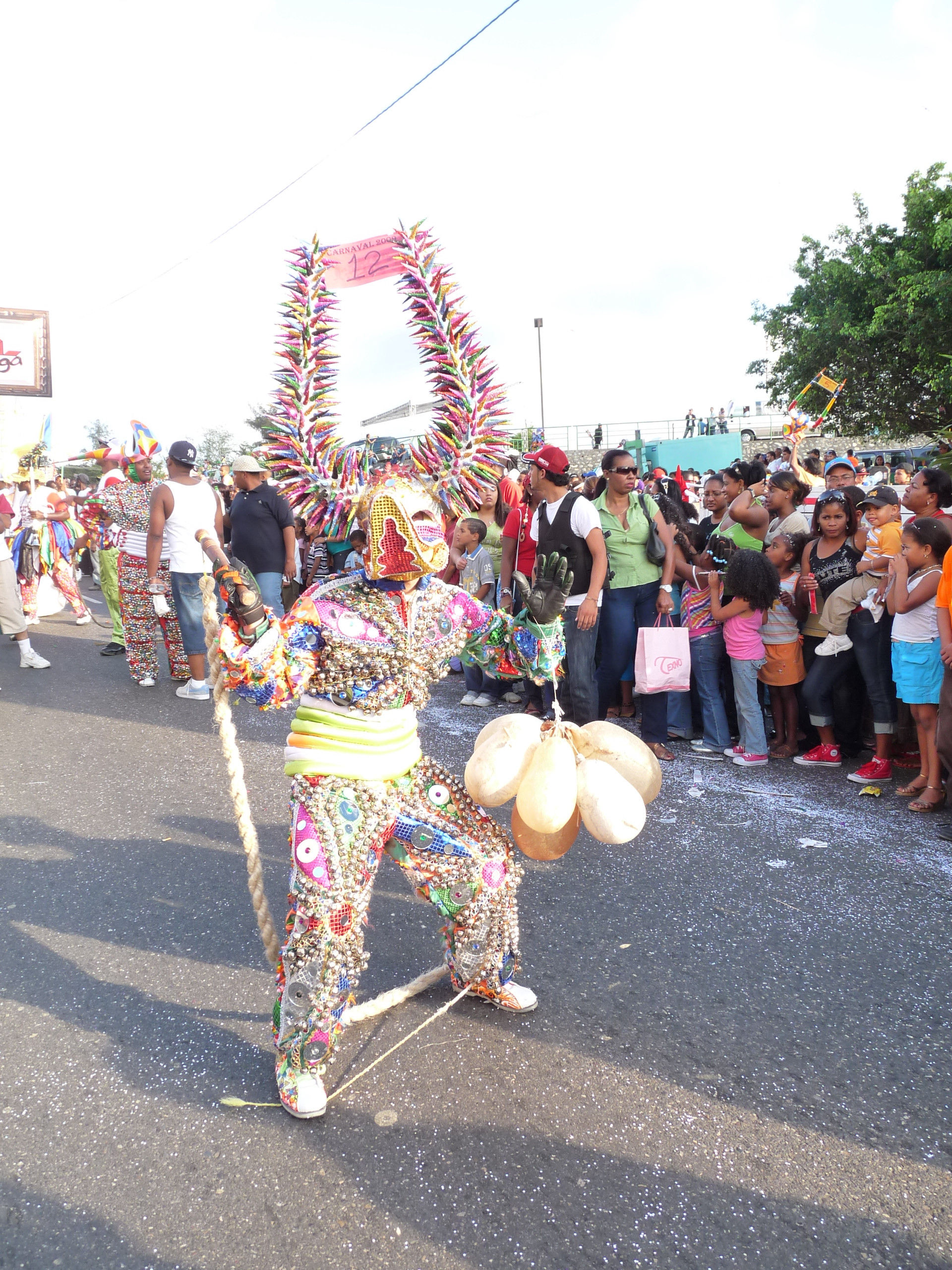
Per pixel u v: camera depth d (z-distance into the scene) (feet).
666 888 12.92
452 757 19.58
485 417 8.55
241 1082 8.88
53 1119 8.39
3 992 10.55
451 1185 7.48
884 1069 8.91
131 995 10.46
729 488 24.81
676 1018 9.80
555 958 11.08
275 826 15.64
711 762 18.71
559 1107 8.40
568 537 16.93
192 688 25.05
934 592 14.99
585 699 17.31
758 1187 7.45
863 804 16.05
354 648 7.90
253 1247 6.91
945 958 10.89
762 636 18.51
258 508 25.71
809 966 10.80
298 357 8.45
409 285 8.52
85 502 31.30
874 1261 6.75
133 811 16.42
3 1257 6.85
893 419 85.61
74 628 38.75
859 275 82.84
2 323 67.97
